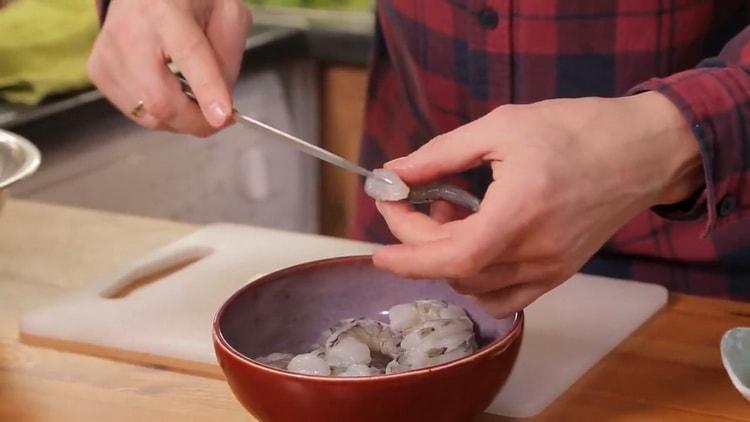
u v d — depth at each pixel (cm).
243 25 110
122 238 125
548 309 107
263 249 120
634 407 93
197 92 100
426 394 82
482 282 88
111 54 107
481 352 83
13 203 134
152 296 110
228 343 89
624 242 123
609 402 94
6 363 101
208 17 109
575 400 94
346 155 204
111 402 94
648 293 109
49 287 114
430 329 89
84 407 94
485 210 84
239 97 187
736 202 93
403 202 89
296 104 199
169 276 114
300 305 96
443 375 82
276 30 194
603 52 119
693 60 119
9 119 147
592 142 86
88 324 104
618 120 88
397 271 86
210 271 115
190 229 126
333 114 202
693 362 99
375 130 140
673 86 90
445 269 85
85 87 159
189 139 180
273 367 83
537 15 119
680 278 122
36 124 149
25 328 105
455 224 87
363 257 97
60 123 153
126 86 106
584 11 117
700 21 117
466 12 122
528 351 100
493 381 85
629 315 106
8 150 112
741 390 93
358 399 82
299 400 82
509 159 85
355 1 205
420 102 133
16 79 154
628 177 87
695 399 94
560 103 88
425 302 94
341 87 199
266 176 199
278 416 84
